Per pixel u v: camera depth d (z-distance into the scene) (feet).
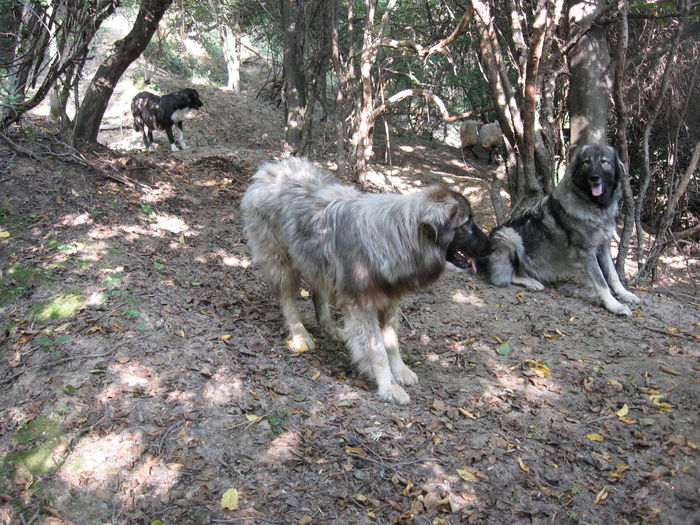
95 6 20.97
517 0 23.43
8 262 15.53
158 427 10.61
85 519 8.82
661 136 27.76
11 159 20.38
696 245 25.04
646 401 12.80
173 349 12.85
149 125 35.78
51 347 12.39
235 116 46.93
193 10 41.45
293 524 9.03
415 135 54.29
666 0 22.08
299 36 31.63
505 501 9.78
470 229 11.97
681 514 9.54
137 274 16.06
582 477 10.43
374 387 13.09
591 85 23.44
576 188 19.04
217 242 19.85
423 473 10.31
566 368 14.40
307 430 11.10
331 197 13.10
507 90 22.52
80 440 10.15
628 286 21.02
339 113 29.76
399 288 12.28
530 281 20.63
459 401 12.71
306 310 16.97
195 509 9.12
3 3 19.31
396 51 36.73
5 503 8.98
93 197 20.31
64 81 23.00
